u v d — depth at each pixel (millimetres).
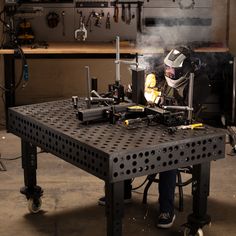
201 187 2820
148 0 6188
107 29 6270
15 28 6031
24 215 3455
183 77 3174
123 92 3115
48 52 5379
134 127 2719
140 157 2389
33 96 6367
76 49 5457
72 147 2562
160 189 3203
